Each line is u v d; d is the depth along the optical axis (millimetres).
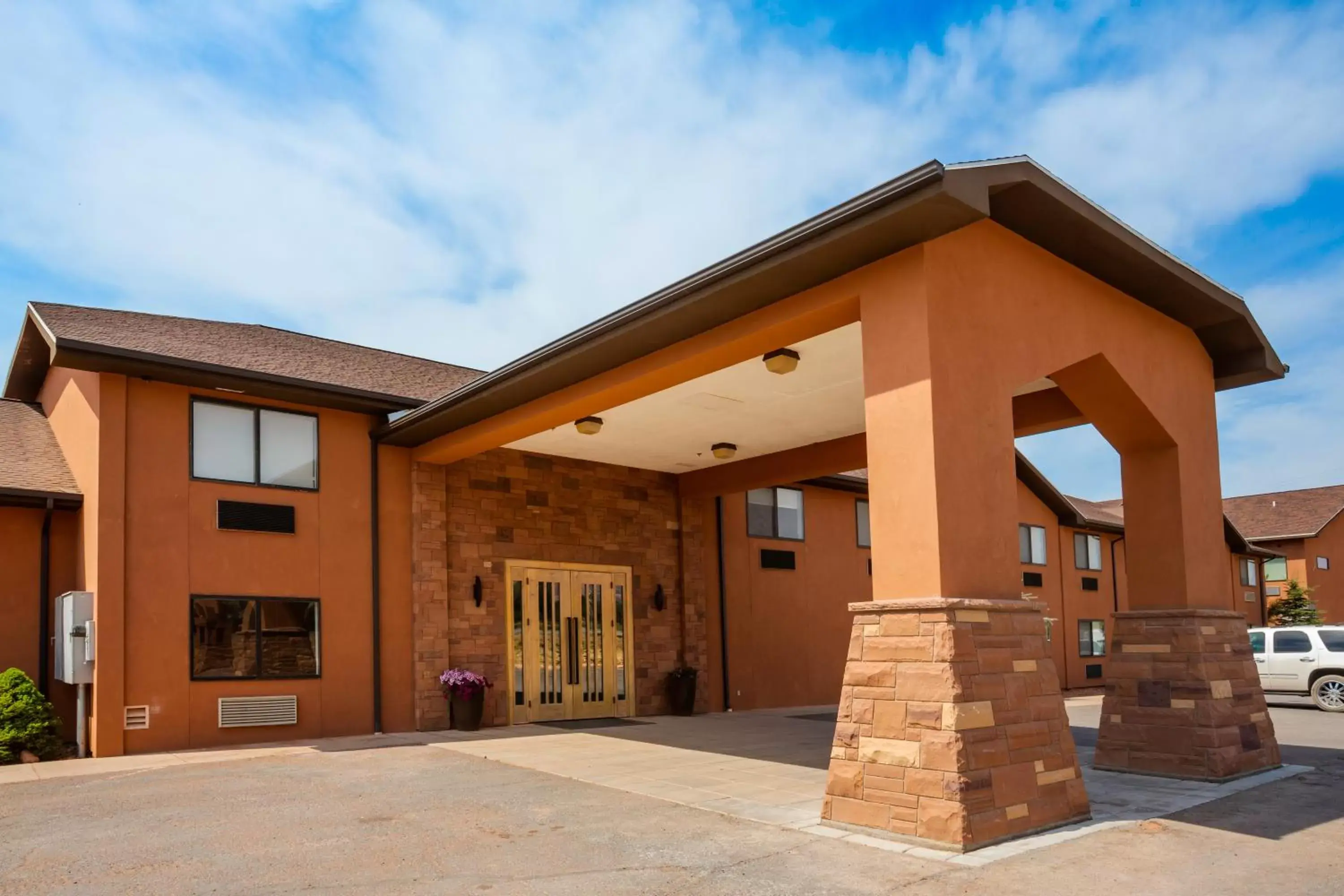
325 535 11617
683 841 5973
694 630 15383
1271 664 16922
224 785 7867
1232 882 5121
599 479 14656
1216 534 9555
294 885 5027
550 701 13477
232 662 10656
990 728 5992
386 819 6594
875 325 6824
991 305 7008
